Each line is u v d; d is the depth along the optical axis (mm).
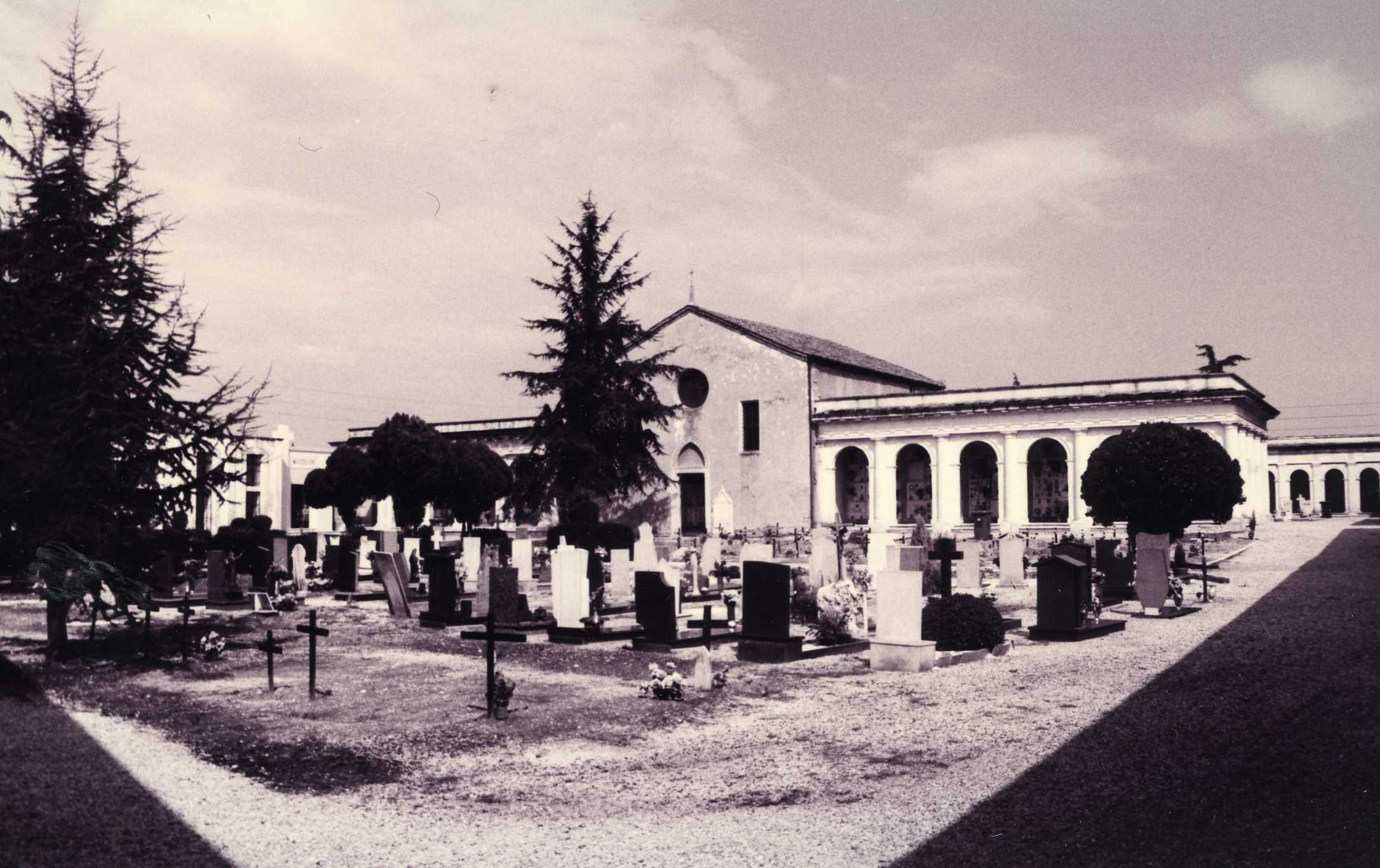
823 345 62875
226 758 10609
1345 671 13477
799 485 54312
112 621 21141
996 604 24766
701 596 27922
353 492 51000
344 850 7777
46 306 17219
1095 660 15812
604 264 49906
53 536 17297
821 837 7852
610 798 9195
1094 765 9531
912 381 64938
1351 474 76188
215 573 25844
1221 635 17391
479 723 12305
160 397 18453
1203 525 41844
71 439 17125
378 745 11242
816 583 25812
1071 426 48281
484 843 7930
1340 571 27109
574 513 46406
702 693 14203
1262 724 10773
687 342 57719
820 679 15289
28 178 17797
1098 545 27516
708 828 8211
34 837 7883
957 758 10180
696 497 57969
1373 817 7727
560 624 20641
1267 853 7047
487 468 51812
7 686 14820
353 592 28359
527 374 49031
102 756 10586
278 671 16375
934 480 51531
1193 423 45562
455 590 22359
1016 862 7121
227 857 7586
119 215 18406
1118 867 6914
